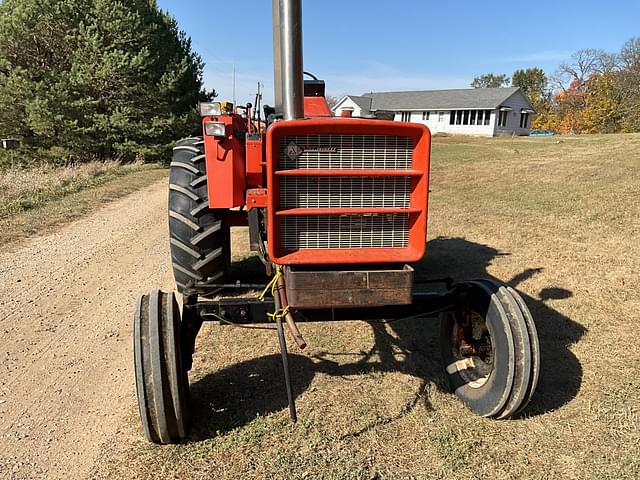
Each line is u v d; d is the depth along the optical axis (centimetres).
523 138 3531
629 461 276
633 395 337
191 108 2294
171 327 279
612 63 5788
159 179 1691
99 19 2055
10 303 516
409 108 5200
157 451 287
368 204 287
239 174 400
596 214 887
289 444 290
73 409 333
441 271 600
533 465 275
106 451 290
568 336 421
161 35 2262
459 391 337
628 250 667
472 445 290
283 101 311
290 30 298
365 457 280
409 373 372
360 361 389
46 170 1672
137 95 2120
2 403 340
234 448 287
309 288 274
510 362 290
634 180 1212
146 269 636
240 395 341
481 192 1191
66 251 725
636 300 495
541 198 1068
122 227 902
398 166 284
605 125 4838
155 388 270
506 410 299
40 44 2078
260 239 347
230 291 518
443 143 3161
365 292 278
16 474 272
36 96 1939
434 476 267
